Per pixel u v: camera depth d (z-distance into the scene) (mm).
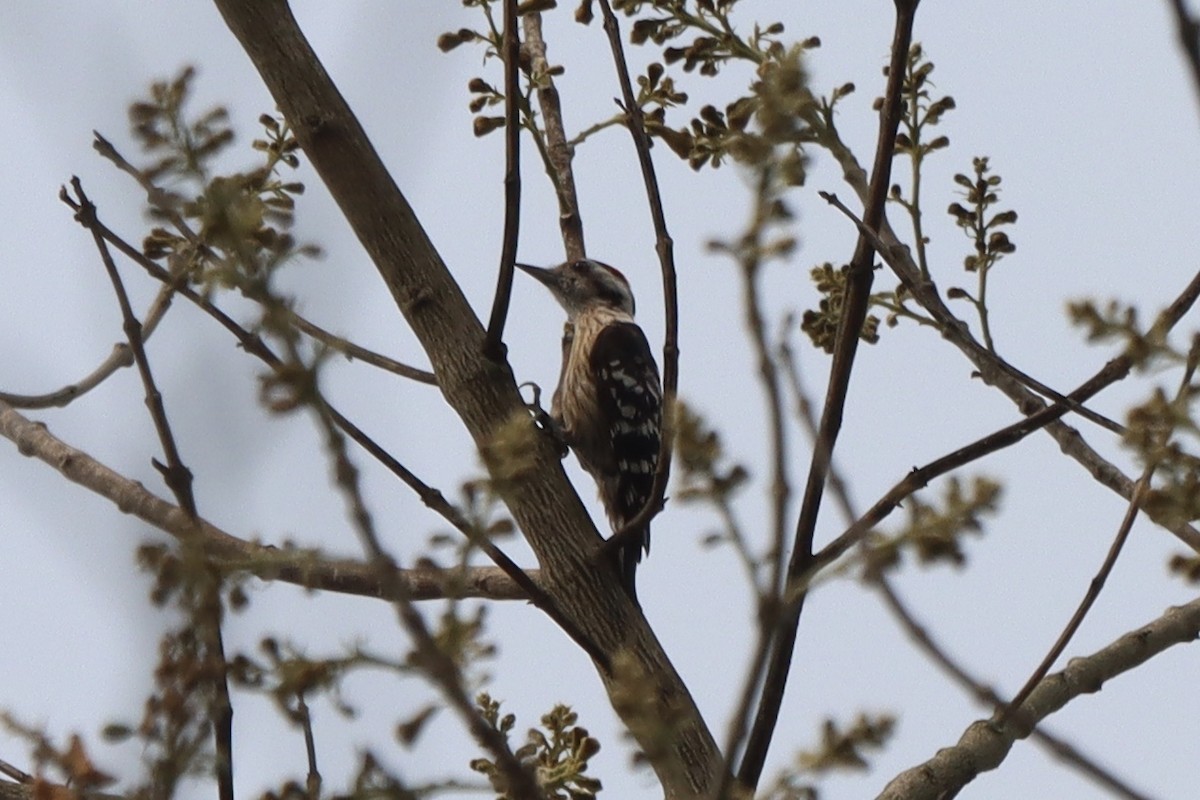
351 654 5387
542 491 8609
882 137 7363
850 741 4988
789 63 4973
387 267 8688
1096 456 9688
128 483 9461
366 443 6773
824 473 7137
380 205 8633
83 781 5535
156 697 5352
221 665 5391
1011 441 7531
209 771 5379
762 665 5184
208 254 7500
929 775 8273
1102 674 8688
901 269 9312
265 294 5066
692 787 7570
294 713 5781
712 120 9391
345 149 8633
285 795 5625
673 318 8109
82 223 7090
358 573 8242
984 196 10352
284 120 9242
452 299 8672
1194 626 8914
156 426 6453
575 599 8523
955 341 8914
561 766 7516
